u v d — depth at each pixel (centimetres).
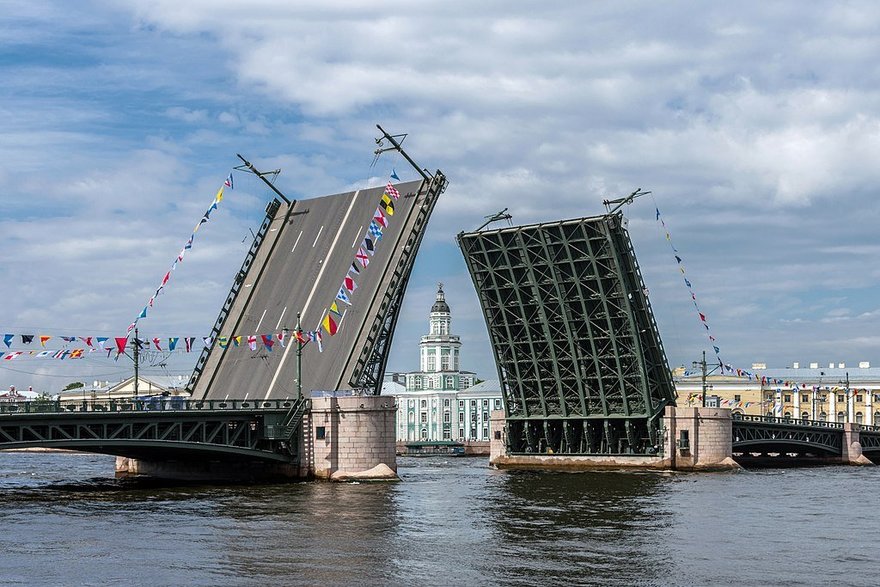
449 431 18975
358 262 7856
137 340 7462
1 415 6412
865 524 5456
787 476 9244
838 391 16275
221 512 5716
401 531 5025
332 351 8344
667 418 9612
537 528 5169
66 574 3978
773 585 3847
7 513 5688
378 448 7819
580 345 9250
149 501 6300
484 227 8962
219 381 9031
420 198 8488
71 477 9019
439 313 19400
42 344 6481
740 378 16762
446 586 3788
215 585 3794
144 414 7088
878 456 13600
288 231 9238
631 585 3831
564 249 8712
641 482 8162
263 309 9025
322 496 6619
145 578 3906
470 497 6656
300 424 7931
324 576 3944
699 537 4931
